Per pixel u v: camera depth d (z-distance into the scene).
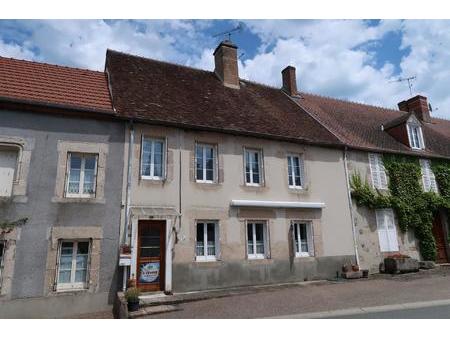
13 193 8.47
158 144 10.52
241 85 15.52
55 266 8.45
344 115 17.22
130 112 10.09
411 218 14.29
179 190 10.24
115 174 9.55
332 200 12.82
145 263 9.49
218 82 14.81
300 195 12.20
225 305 8.17
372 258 13.12
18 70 10.32
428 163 15.91
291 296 8.96
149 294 9.20
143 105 10.76
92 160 9.61
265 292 9.59
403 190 14.61
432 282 10.35
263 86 16.80
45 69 10.87
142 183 9.82
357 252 12.79
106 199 9.28
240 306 8.02
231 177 11.16
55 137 9.18
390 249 13.62
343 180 13.31
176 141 10.57
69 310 8.34
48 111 9.22
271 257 11.16
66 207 8.85
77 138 9.38
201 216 10.39
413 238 14.36
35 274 8.23
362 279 11.54
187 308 8.04
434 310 7.18
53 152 9.07
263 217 11.37
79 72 11.45
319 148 13.15
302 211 12.11
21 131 8.88
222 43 15.31
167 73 13.77
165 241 9.76
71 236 8.70
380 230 13.69
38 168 8.83
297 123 13.88
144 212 9.43
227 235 10.65
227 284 10.28
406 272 12.70
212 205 10.63
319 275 11.83
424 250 14.31
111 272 8.89
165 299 8.64
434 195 15.12
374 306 7.63
